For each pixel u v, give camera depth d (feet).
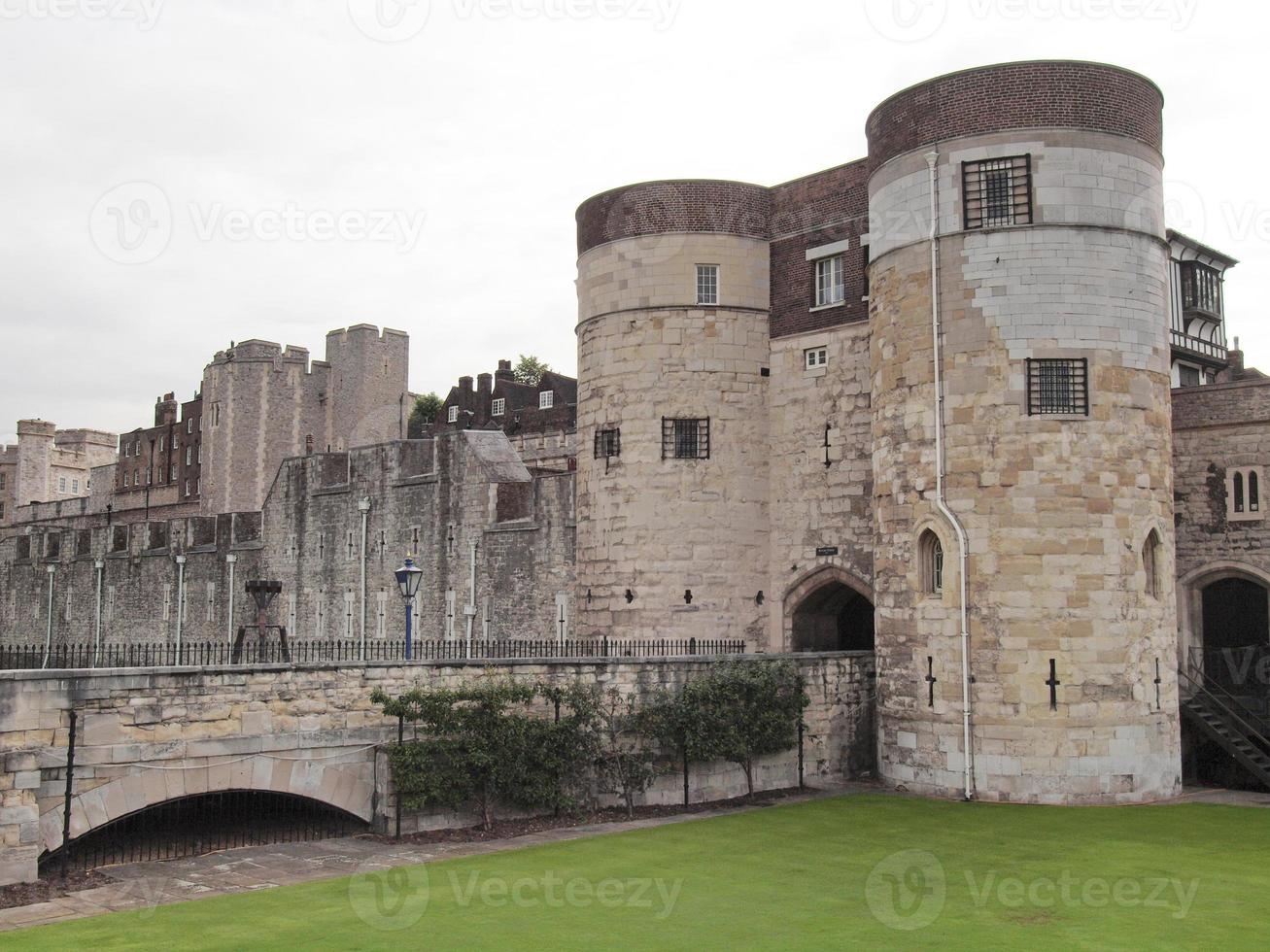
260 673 59.52
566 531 124.47
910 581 78.64
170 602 203.72
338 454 168.25
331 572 165.48
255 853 58.54
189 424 315.58
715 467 97.50
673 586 96.37
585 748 69.10
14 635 250.98
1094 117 76.69
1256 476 88.74
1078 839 62.44
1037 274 75.31
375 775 63.21
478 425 258.98
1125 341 75.82
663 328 98.78
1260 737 79.92
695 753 72.84
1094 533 73.67
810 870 55.52
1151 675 74.74
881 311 82.28
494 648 103.55
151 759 55.42
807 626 99.09
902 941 43.88
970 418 75.92
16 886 50.62
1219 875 54.75
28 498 367.86
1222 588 91.61
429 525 146.72
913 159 80.07
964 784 74.38
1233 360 120.06
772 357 99.45
